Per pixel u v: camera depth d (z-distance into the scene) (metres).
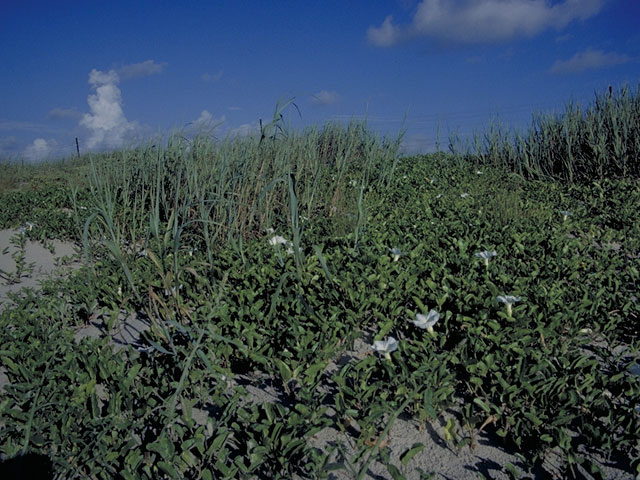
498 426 2.36
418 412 2.39
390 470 1.98
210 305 3.25
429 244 4.85
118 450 2.14
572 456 2.03
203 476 1.96
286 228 5.68
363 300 3.31
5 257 5.77
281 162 6.11
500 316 3.07
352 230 5.30
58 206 8.26
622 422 2.23
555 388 2.39
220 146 6.15
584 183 8.28
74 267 5.34
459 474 2.09
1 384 2.81
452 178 8.98
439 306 3.27
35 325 3.30
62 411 2.32
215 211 5.58
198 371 2.59
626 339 3.22
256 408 2.29
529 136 9.73
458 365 2.70
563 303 3.34
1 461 2.07
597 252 4.68
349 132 10.91
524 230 5.35
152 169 6.36
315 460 2.03
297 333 2.91
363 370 2.62
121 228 5.98
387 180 8.64
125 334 3.46
